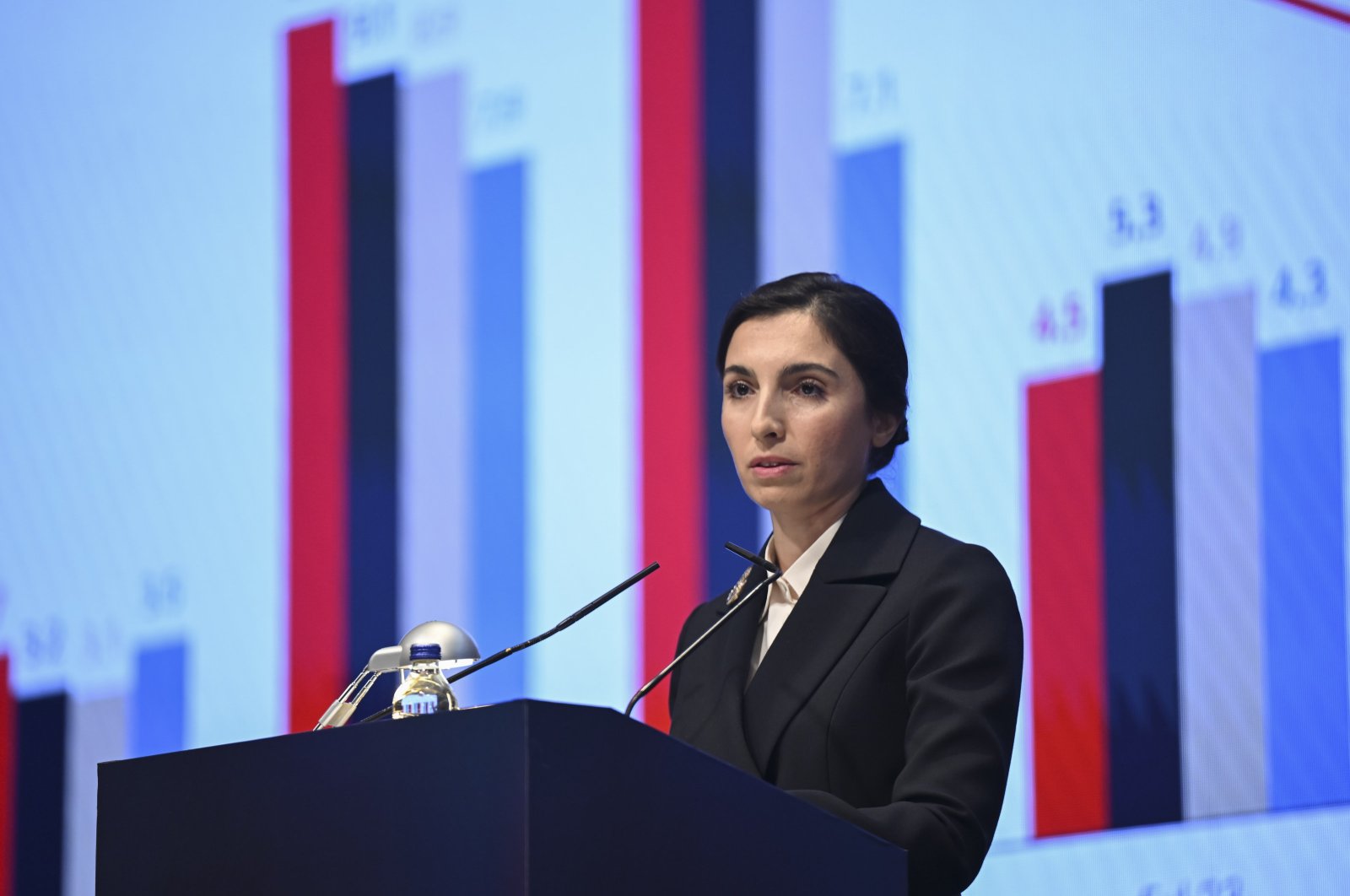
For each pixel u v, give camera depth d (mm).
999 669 4891
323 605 10375
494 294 10656
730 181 10781
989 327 10648
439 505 10461
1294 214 11266
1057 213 10852
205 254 10633
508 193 10766
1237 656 10742
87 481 10305
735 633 5586
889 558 5238
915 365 10508
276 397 10547
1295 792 10727
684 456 10555
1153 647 10609
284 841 4027
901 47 10852
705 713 5379
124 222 10586
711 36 10914
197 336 10539
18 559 10211
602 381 10555
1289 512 10961
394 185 10812
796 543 5605
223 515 10383
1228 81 11266
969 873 4500
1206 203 11102
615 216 10734
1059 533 10562
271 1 10953
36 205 10516
